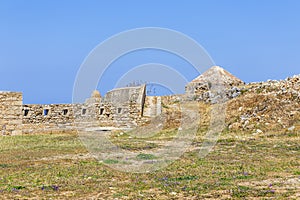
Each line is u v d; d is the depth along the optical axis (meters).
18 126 39.56
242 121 34.97
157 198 13.16
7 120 39.34
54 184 15.69
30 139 33.69
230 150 25.14
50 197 13.54
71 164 20.64
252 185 14.88
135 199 13.03
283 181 15.44
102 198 13.31
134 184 15.59
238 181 15.64
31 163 21.23
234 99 38.81
